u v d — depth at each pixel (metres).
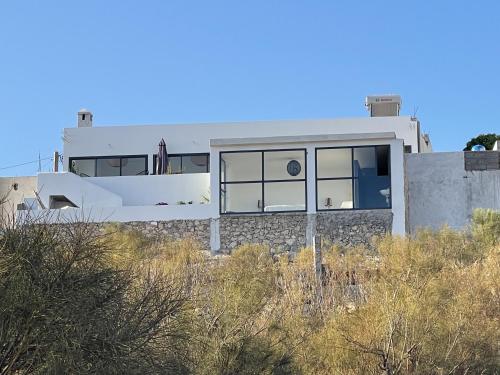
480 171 26.31
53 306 7.52
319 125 30.75
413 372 11.95
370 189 24.61
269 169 25.31
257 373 10.84
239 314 11.71
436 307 13.19
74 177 26.89
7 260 7.48
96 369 7.47
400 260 16.95
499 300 14.00
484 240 20.97
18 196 28.50
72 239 8.16
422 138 33.81
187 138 30.86
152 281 10.05
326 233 24.17
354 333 12.52
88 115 35.41
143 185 27.50
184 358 9.01
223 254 23.72
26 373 7.30
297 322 12.76
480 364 12.38
